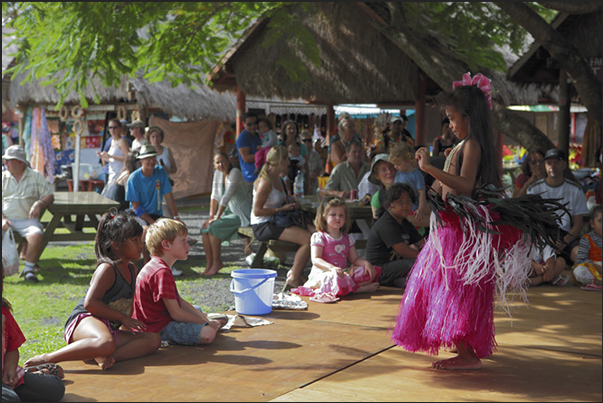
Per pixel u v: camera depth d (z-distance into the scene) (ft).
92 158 52.90
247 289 15.39
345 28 34.04
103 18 26.22
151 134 29.50
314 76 35.53
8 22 26.99
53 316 17.20
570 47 23.52
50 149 52.29
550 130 59.26
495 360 11.74
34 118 51.70
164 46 30.27
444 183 10.61
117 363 11.64
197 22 30.01
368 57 33.86
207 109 49.55
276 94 37.14
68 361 11.59
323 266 17.58
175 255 13.34
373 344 12.91
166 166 29.84
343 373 11.03
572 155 58.85
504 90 31.27
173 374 10.94
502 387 10.26
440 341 10.61
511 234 10.48
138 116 46.37
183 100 47.93
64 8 25.99
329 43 34.76
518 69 29.17
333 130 48.49
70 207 23.45
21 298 19.34
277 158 20.40
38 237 22.36
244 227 23.06
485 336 10.67
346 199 23.49
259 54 36.86
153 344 12.12
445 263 10.48
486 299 10.61
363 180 22.79
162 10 27.14
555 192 20.54
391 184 19.65
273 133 32.04
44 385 9.44
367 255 19.12
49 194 23.17
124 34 27.14
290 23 31.04
